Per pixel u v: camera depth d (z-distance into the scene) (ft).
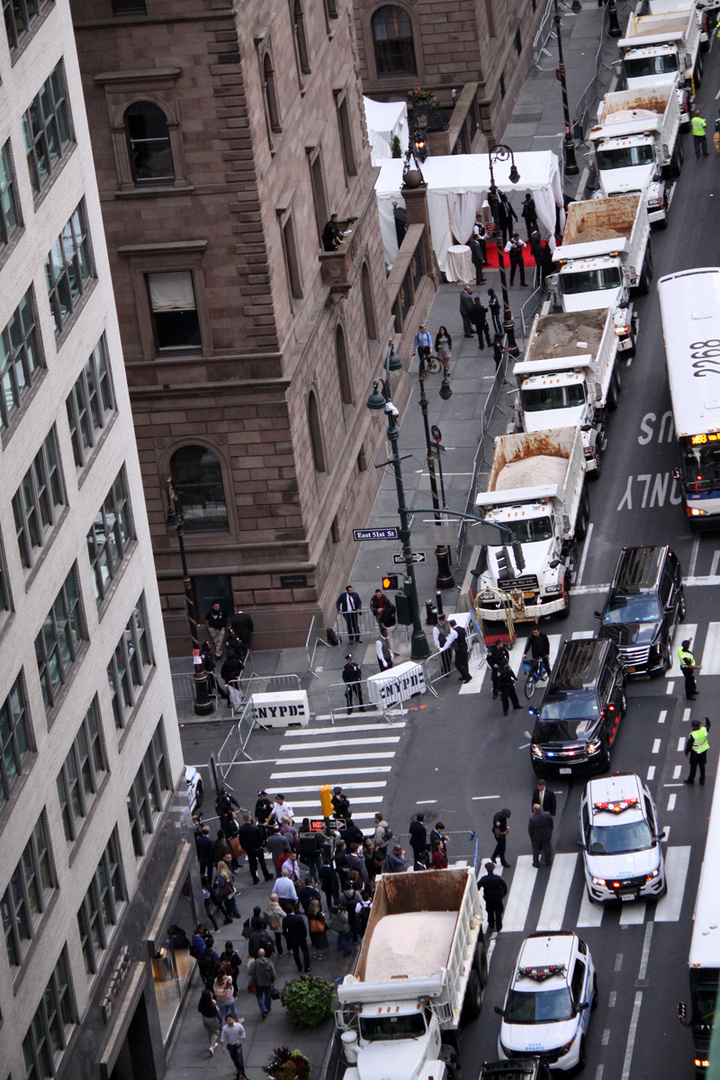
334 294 255.91
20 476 154.10
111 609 174.50
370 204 280.92
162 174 226.17
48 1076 155.12
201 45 219.20
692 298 272.10
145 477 240.53
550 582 235.81
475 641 235.20
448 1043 169.27
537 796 194.70
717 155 355.15
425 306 318.04
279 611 243.81
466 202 325.62
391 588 232.94
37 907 154.61
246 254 227.40
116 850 172.65
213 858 199.52
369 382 277.23
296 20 248.93
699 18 393.09
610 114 349.61
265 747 226.17
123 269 230.07
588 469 263.29
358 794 213.66
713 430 239.71
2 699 148.36
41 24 163.12
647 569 229.66
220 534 242.17
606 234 306.35
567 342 277.85
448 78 361.92
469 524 258.37
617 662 217.36
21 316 156.46
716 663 222.69
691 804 199.41
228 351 232.32
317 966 187.42
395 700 228.22
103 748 170.60
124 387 181.68
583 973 169.78
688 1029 168.14
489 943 184.85
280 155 235.81
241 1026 170.60
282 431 234.99
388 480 278.46
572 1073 163.94
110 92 222.07
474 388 295.48
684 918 183.01
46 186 162.91
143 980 173.37
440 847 189.37
